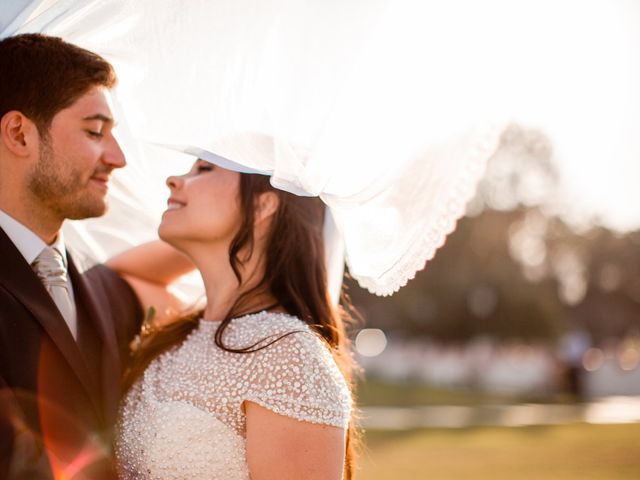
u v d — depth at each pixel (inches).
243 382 106.4
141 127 112.9
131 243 139.0
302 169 105.2
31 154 109.0
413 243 115.6
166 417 107.7
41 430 103.4
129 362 128.3
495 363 991.0
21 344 103.6
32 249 111.6
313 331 110.7
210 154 110.9
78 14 110.3
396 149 111.8
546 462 357.1
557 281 1556.3
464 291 1374.3
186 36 107.9
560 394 850.1
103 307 125.6
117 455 112.9
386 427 476.7
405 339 1536.7
